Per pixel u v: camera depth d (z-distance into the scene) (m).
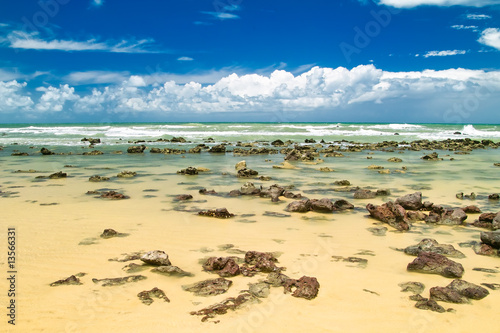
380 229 9.57
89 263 7.15
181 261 7.33
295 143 42.47
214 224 9.95
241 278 6.56
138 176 18.22
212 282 6.29
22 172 19.30
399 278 6.66
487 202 12.99
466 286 6.06
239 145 40.12
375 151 35.06
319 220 10.50
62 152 30.73
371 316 5.36
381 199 13.34
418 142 44.38
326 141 47.38
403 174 19.52
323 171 20.53
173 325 5.05
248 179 17.66
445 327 5.11
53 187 14.99
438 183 16.66
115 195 13.09
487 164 24.33
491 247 8.09
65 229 9.33
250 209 11.70
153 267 6.99
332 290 6.14
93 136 49.81
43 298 5.73
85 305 5.54
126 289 6.07
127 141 42.94
